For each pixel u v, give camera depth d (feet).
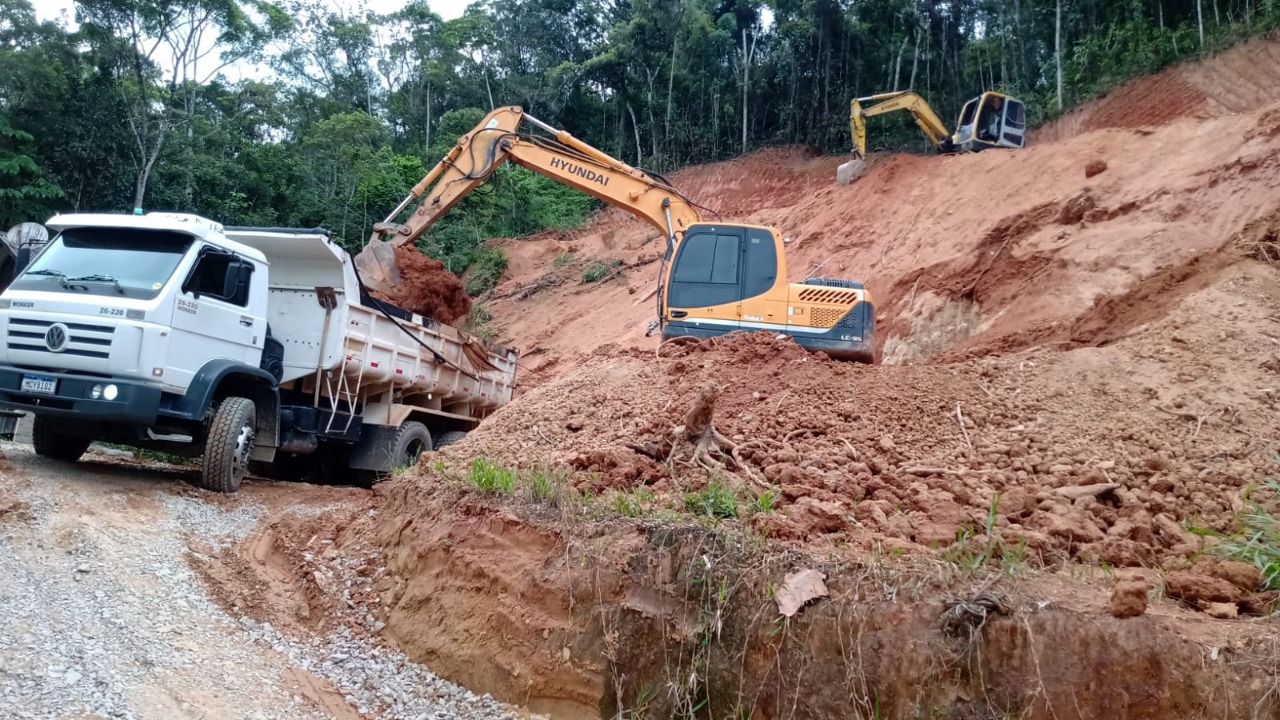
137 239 27.40
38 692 14.80
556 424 26.78
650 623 15.35
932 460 21.04
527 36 156.56
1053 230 49.11
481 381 43.37
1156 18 96.27
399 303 41.09
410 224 43.37
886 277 57.82
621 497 17.89
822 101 121.39
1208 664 12.04
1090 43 95.91
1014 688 12.63
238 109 131.75
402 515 21.67
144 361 25.20
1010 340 39.27
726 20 135.74
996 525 16.90
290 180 113.70
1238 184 42.06
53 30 86.63
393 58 164.96
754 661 14.28
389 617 19.44
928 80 115.65
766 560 15.07
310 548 23.26
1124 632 12.48
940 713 12.84
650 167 131.34
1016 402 25.23
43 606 17.51
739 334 31.22
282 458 36.99
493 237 110.63
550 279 92.68
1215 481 20.12
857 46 120.98
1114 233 44.45
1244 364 26.78
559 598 16.37
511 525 18.19
